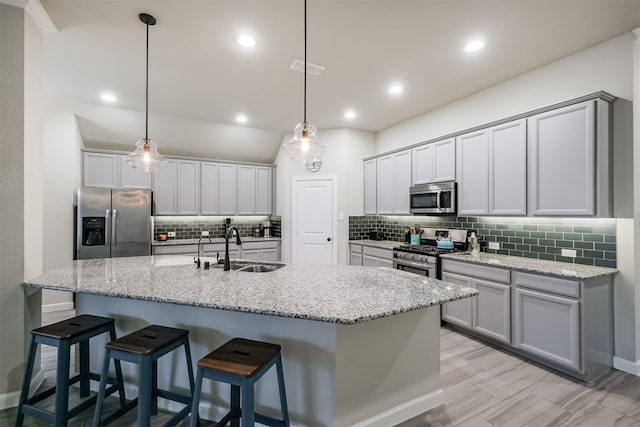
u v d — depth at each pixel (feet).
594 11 7.22
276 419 5.57
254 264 9.17
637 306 8.14
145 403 5.13
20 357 6.82
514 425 6.23
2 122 6.59
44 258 12.85
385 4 6.99
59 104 13.05
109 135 15.16
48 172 12.94
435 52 9.07
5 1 6.51
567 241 9.42
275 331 5.98
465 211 11.39
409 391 6.47
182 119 15.37
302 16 7.43
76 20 7.57
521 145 9.53
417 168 13.61
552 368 8.44
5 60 6.61
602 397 7.14
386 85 11.38
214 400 6.42
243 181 18.39
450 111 13.17
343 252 16.85
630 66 8.07
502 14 7.34
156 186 16.12
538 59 9.49
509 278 9.14
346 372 5.65
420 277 7.26
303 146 7.74
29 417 6.39
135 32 8.08
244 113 14.56
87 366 7.10
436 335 6.89
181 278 7.07
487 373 8.22
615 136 8.30
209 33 8.14
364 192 17.20
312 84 11.30
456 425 6.23
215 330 6.42
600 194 7.98
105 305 7.32
